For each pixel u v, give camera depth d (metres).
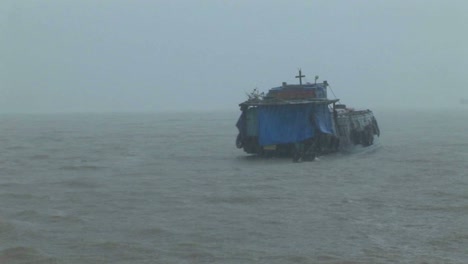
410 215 24.64
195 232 21.81
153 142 69.31
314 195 29.56
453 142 63.16
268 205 27.03
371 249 19.45
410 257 18.58
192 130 99.44
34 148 60.53
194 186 33.00
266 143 44.72
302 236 21.20
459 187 31.55
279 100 45.09
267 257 18.64
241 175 37.38
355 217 24.33
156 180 35.62
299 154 44.34
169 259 18.50
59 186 33.28
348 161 44.12
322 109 45.78
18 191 31.41
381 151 52.81
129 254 19.06
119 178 36.66
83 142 70.12
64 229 22.44
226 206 26.83
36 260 18.47
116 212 25.59
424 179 34.72
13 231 22.06
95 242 20.44
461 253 19.02
